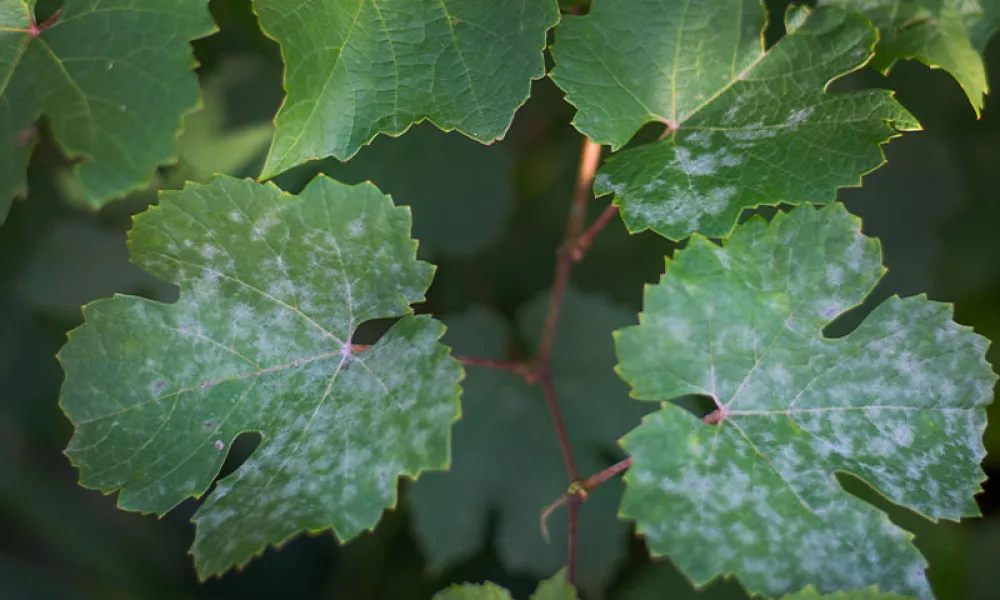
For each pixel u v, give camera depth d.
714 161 0.61
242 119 0.70
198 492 0.60
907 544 0.60
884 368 0.61
